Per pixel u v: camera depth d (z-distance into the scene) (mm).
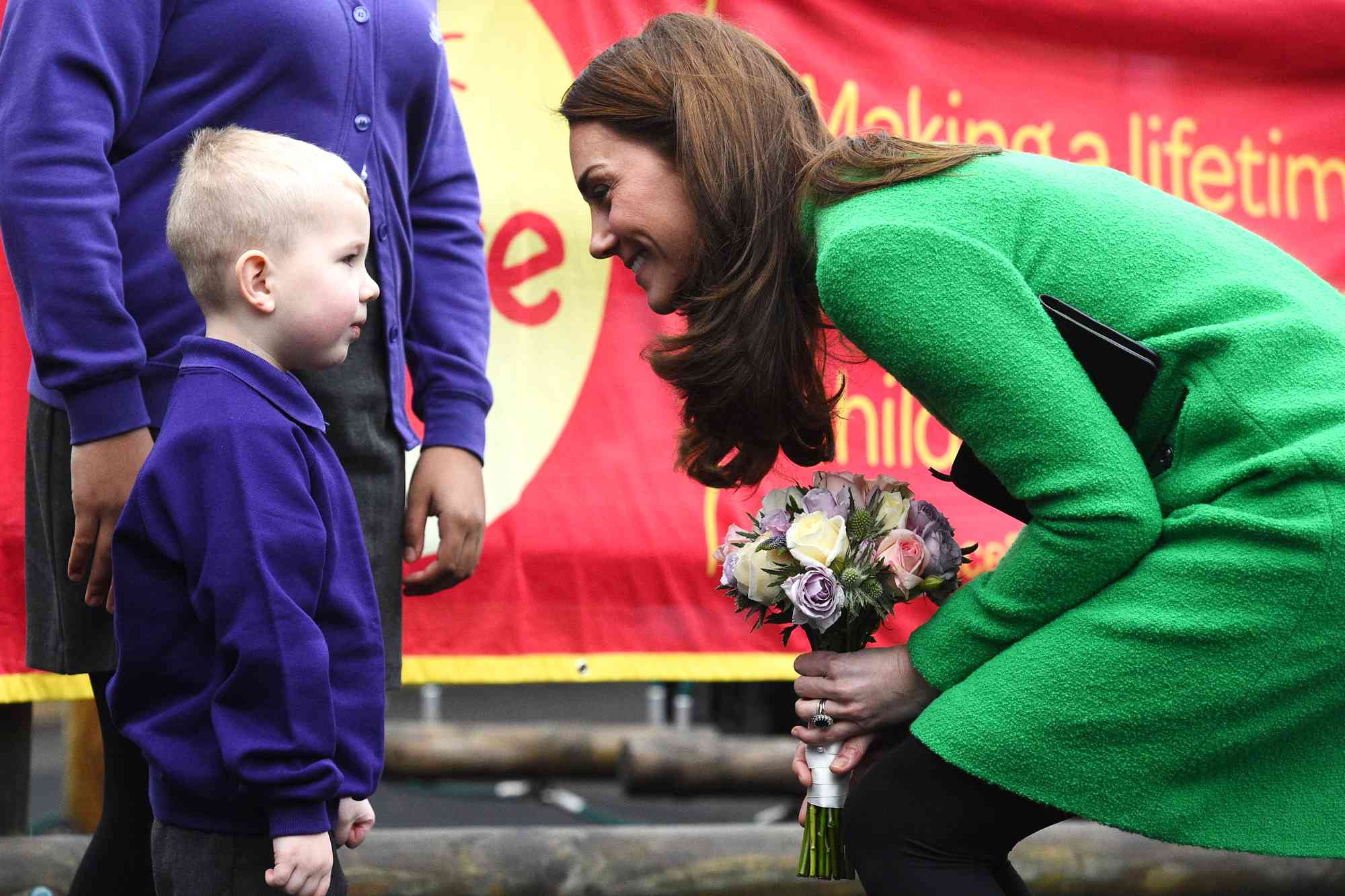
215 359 2213
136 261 2445
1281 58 4312
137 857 2719
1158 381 2174
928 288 2104
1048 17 4148
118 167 2438
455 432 2846
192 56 2451
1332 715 2172
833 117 4031
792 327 2383
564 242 3865
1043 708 2139
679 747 6629
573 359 3867
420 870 3680
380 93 2613
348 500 2328
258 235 2240
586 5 3869
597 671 3814
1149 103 4254
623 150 2383
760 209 2316
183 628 2213
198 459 2154
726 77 2355
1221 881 4090
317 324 2289
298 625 2117
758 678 3928
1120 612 2129
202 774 2164
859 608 2443
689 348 2387
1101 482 2082
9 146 2270
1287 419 2064
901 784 2293
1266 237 4336
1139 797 2137
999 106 4148
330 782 2125
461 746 7285
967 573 4031
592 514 3840
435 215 2924
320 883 2145
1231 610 2078
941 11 4094
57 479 2508
